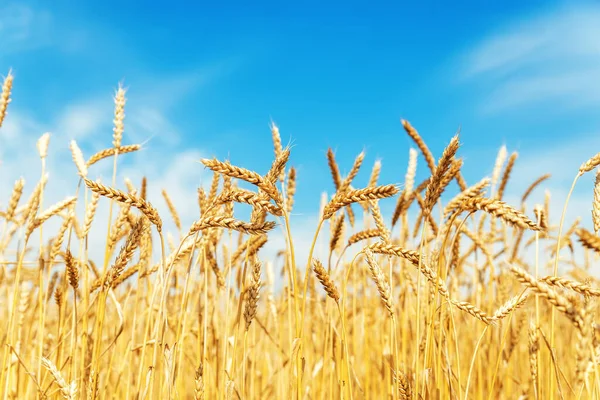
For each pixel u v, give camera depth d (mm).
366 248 855
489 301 1073
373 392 1118
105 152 1011
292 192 1049
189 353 1204
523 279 690
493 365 1083
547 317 1177
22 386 1019
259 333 1256
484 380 1099
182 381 1016
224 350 915
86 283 962
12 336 956
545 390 1048
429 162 1092
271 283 1192
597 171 838
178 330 854
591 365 767
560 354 1227
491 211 748
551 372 873
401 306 1095
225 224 789
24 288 1016
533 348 891
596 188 833
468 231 1093
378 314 1251
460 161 903
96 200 967
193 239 915
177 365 856
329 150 1147
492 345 1092
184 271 1098
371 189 759
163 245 815
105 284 898
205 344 907
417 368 815
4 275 1130
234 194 809
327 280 839
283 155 845
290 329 890
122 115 996
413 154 1128
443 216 914
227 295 925
